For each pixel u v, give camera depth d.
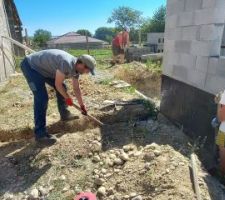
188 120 4.69
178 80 4.96
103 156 3.92
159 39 20.11
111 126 4.85
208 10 3.98
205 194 2.86
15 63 12.45
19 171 3.79
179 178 3.04
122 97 6.24
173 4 4.98
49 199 3.23
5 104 6.07
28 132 4.75
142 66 10.80
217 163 3.85
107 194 3.20
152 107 5.45
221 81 3.77
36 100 4.14
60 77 3.82
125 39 13.45
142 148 3.90
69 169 3.74
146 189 3.05
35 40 43.94
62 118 4.83
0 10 10.59
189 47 4.54
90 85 7.38
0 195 3.38
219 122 3.47
